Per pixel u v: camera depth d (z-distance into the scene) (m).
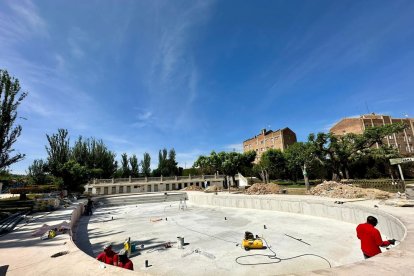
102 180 44.94
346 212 13.96
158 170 60.22
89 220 20.05
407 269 3.55
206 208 25.81
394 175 37.12
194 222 17.45
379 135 34.59
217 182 51.47
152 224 17.25
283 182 48.28
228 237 12.59
